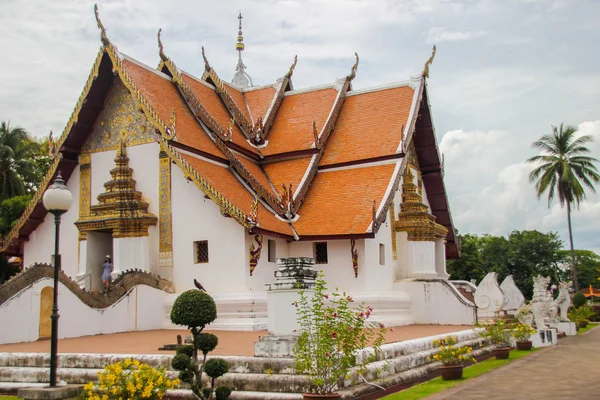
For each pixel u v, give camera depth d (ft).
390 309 78.89
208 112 88.58
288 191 82.23
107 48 78.07
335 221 79.36
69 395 34.83
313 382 33.50
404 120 90.94
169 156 73.82
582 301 138.00
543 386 39.88
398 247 89.81
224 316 70.44
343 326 34.37
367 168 86.99
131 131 80.02
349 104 98.27
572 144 181.16
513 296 91.71
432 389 39.37
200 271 73.87
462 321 79.66
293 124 96.53
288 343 36.45
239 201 74.90
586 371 47.21
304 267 38.24
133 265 75.51
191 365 31.53
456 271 189.06
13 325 56.65
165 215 76.79
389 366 41.55
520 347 64.28
